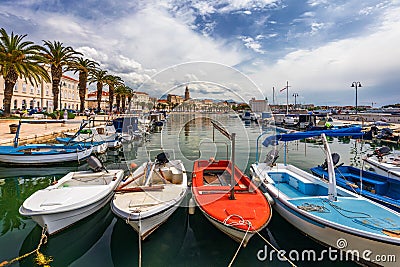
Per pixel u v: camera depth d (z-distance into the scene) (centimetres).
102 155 1302
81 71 3186
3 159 990
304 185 643
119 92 3306
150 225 474
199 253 459
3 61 1988
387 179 702
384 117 3272
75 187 588
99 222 567
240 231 420
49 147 1119
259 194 551
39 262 426
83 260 437
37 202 492
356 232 401
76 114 3353
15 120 2202
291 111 4919
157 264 430
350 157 1375
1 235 504
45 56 2641
